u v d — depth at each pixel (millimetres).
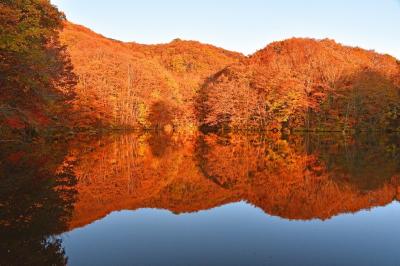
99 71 58844
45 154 22703
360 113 54500
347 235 9117
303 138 45406
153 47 130000
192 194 13875
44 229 9062
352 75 56281
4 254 7520
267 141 41312
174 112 63938
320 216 10906
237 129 60469
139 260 7422
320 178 17109
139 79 65750
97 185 14766
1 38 19297
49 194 12586
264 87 59188
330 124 54469
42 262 7137
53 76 28891
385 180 16453
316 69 59562
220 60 121062
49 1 25891
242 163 22422
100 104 52188
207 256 7691
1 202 11289
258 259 7543
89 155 24234
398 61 78500
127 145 33594
